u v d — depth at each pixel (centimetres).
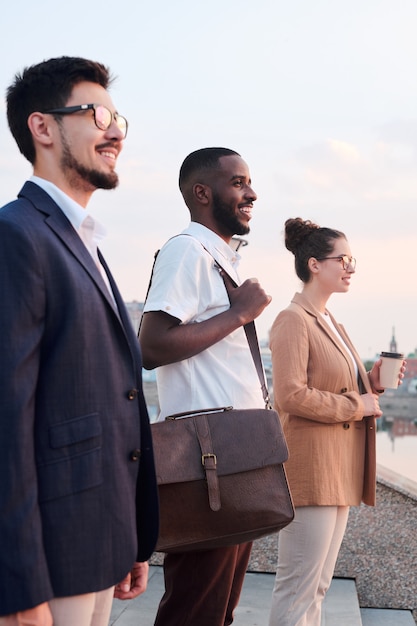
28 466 168
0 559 163
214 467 255
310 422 328
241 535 259
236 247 304
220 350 275
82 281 184
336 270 348
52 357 178
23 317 171
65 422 178
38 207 188
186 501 254
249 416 264
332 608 405
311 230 359
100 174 201
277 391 329
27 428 169
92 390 182
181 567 274
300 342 330
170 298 266
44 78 200
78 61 202
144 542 201
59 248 183
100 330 185
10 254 174
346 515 341
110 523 182
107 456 183
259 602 414
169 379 273
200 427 259
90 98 201
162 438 255
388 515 448
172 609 276
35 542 166
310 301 349
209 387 271
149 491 200
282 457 263
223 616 275
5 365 168
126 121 212
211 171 292
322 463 325
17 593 163
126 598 215
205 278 276
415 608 439
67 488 176
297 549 324
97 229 202
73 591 175
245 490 258
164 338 263
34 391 173
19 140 205
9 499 164
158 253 283
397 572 443
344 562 450
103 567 179
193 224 294
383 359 361
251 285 276
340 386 338
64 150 199
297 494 323
